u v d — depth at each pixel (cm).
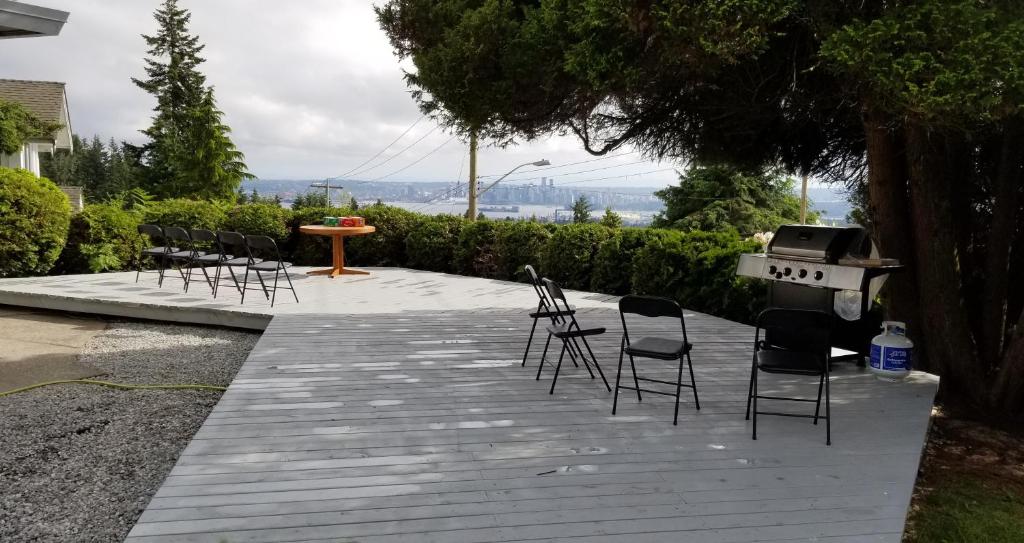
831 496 287
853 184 714
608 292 967
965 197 539
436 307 785
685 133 647
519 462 320
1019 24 322
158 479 342
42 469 353
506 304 817
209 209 1187
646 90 532
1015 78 304
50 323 746
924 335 523
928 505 333
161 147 3481
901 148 523
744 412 409
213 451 327
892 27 325
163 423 430
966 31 319
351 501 273
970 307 546
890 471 316
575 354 554
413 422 378
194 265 1036
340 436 352
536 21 473
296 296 797
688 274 830
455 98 508
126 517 298
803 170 708
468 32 488
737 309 760
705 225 2678
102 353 619
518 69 481
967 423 462
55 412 450
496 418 387
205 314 722
